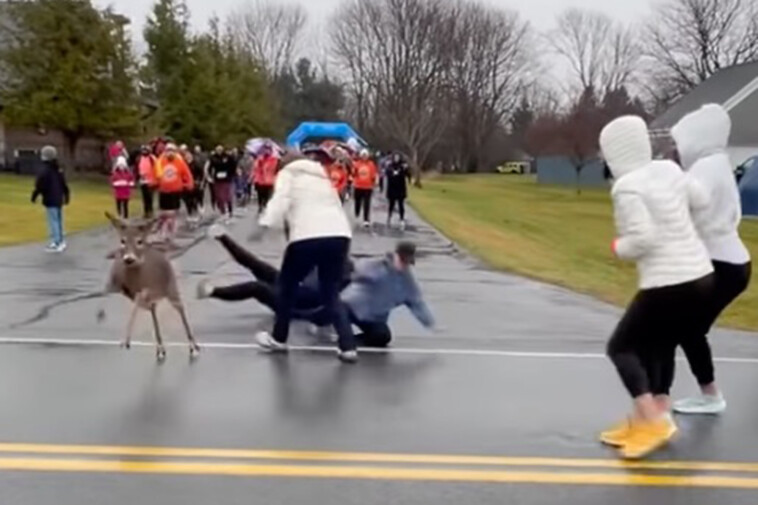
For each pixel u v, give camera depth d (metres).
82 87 37.88
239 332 8.73
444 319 9.87
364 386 6.79
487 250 18.19
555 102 92.94
